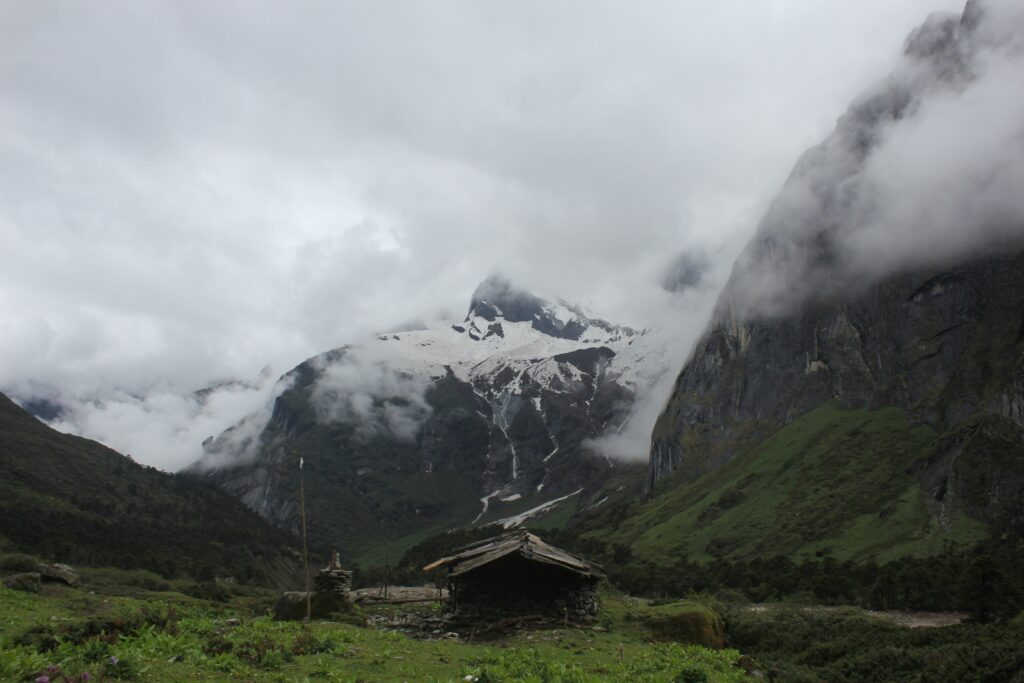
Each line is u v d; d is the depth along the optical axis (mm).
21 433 164250
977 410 161500
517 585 36438
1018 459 134750
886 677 35000
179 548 129125
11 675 12891
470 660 21422
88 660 14945
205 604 43656
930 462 156000
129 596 48156
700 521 183500
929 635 41750
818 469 182625
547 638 30453
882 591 83062
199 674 15383
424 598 48375
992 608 53969
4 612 27328
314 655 19531
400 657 20766
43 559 90125
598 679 19859
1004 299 188500
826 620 50406
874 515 150250
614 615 38656
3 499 116125
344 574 35906
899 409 195625
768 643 46406
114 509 141625
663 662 24562
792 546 150250
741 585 104000
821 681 35438
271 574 143125
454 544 151750
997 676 31109
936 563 103250
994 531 124062
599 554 153125
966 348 187750
